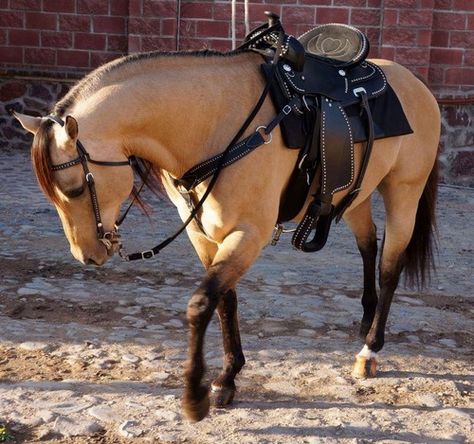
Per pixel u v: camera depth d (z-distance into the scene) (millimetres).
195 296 4008
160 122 4062
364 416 4484
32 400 4527
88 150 3836
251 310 6172
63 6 12164
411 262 5492
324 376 5047
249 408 4562
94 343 5406
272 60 4473
